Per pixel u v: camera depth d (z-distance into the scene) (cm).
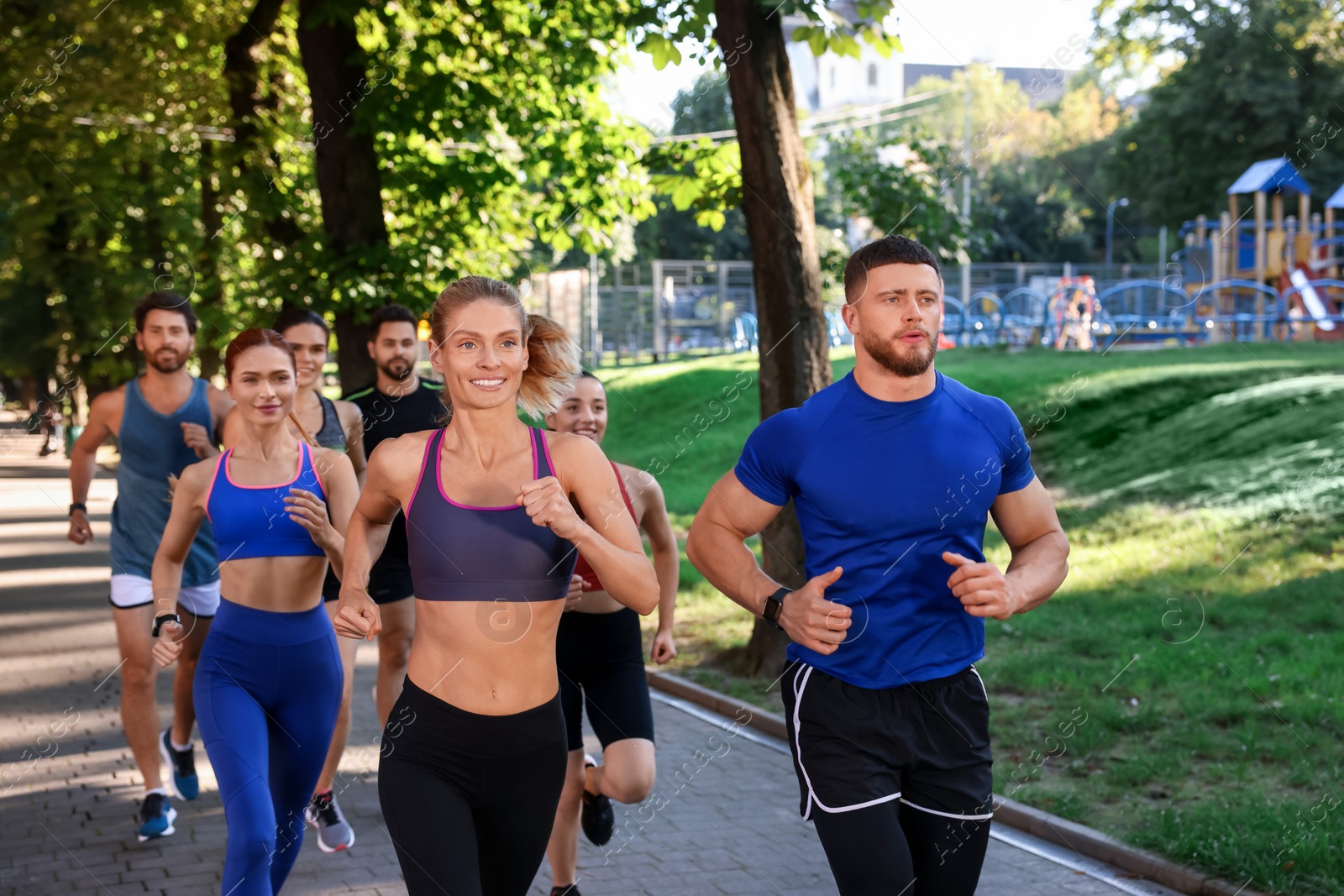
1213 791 489
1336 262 2194
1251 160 2312
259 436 366
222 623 356
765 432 297
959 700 281
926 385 290
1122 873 429
